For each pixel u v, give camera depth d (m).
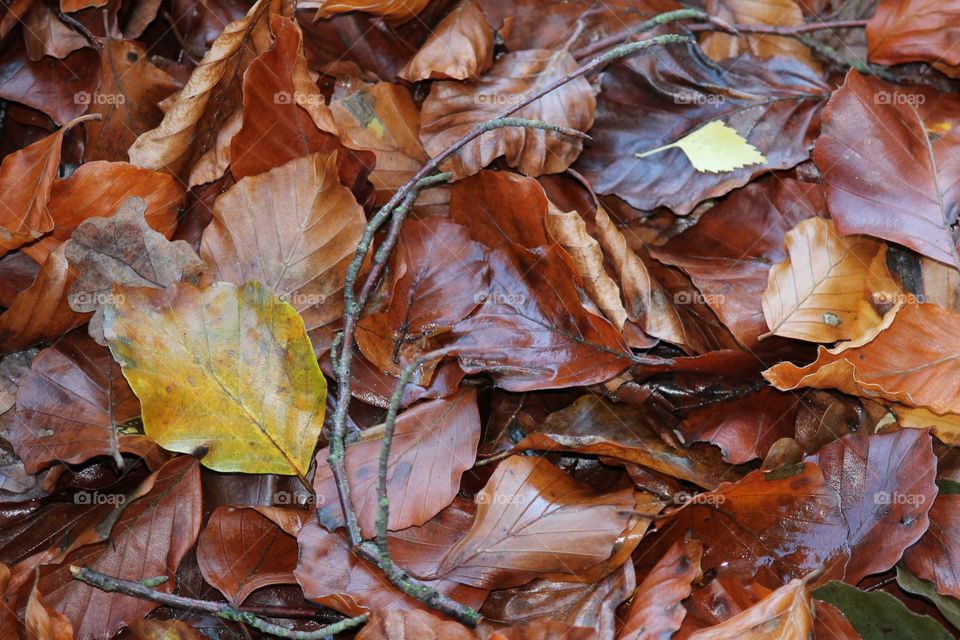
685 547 0.72
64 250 0.73
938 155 0.77
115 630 0.72
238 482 0.74
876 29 0.81
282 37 0.73
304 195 0.74
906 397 0.74
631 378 0.75
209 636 0.73
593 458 0.75
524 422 0.75
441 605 0.70
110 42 0.77
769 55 0.82
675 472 0.73
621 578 0.71
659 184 0.78
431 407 0.73
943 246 0.76
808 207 0.78
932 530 0.73
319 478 0.72
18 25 0.78
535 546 0.71
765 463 0.73
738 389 0.75
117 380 0.74
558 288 0.74
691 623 0.71
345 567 0.71
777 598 0.70
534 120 0.75
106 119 0.77
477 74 0.79
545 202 0.74
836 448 0.73
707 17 0.80
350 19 0.79
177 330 0.72
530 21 0.80
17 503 0.73
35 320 0.74
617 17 0.80
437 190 0.78
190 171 0.76
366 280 0.74
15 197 0.75
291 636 0.71
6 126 0.79
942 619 0.73
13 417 0.75
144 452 0.73
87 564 0.72
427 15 0.80
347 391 0.73
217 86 0.75
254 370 0.73
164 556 0.73
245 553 0.73
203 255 0.74
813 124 0.80
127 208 0.73
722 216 0.78
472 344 0.74
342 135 0.75
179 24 0.80
